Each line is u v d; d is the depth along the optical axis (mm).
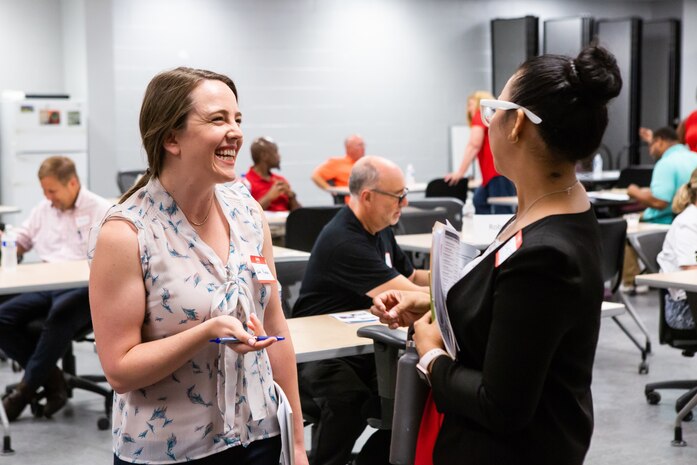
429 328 1531
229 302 1553
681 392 4566
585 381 1397
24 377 4062
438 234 1449
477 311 1370
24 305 4164
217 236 1619
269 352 1758
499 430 1331
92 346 5699
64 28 9523
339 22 10461
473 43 11406
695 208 4188
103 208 4531
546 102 1354
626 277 7180
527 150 1387
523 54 11156
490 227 4031
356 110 10672
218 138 1511
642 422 4094
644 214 6629
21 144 8594
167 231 1544
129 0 9250
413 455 1557
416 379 1548
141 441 1555
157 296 1523
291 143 10281
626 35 11461
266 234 1739
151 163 1556
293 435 1650
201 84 1529
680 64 12422
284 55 10156
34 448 3807
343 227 3006
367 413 2748
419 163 11148
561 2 12094
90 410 4344
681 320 4086
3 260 4031
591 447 3756
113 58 9195
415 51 11008
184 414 1556
